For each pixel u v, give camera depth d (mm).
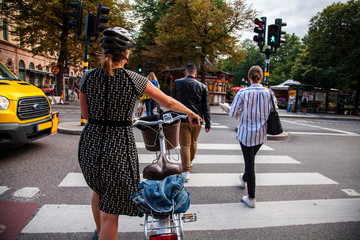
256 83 3631
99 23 7996
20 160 5055
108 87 1722
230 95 33594
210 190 4203
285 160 6367
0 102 4570
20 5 19719
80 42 20359
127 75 1759
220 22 20641
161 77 35500
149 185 1765
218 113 19766
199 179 4691
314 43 28984
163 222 1815
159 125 2234
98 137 1771
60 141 6809
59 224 2928
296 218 3379
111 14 20906
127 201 1806
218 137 8945
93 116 1792
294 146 8289
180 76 33375
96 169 1756
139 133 8844
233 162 5898
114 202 1776
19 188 3795
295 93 25812
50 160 5145
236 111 3582
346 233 3047
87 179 1838
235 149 7172
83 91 1812
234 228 3072
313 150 7785
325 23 27438
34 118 5164
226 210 3523
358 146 8805
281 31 9500
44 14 19719
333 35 27172
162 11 32594
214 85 31734
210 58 23172
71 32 20922
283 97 35656
